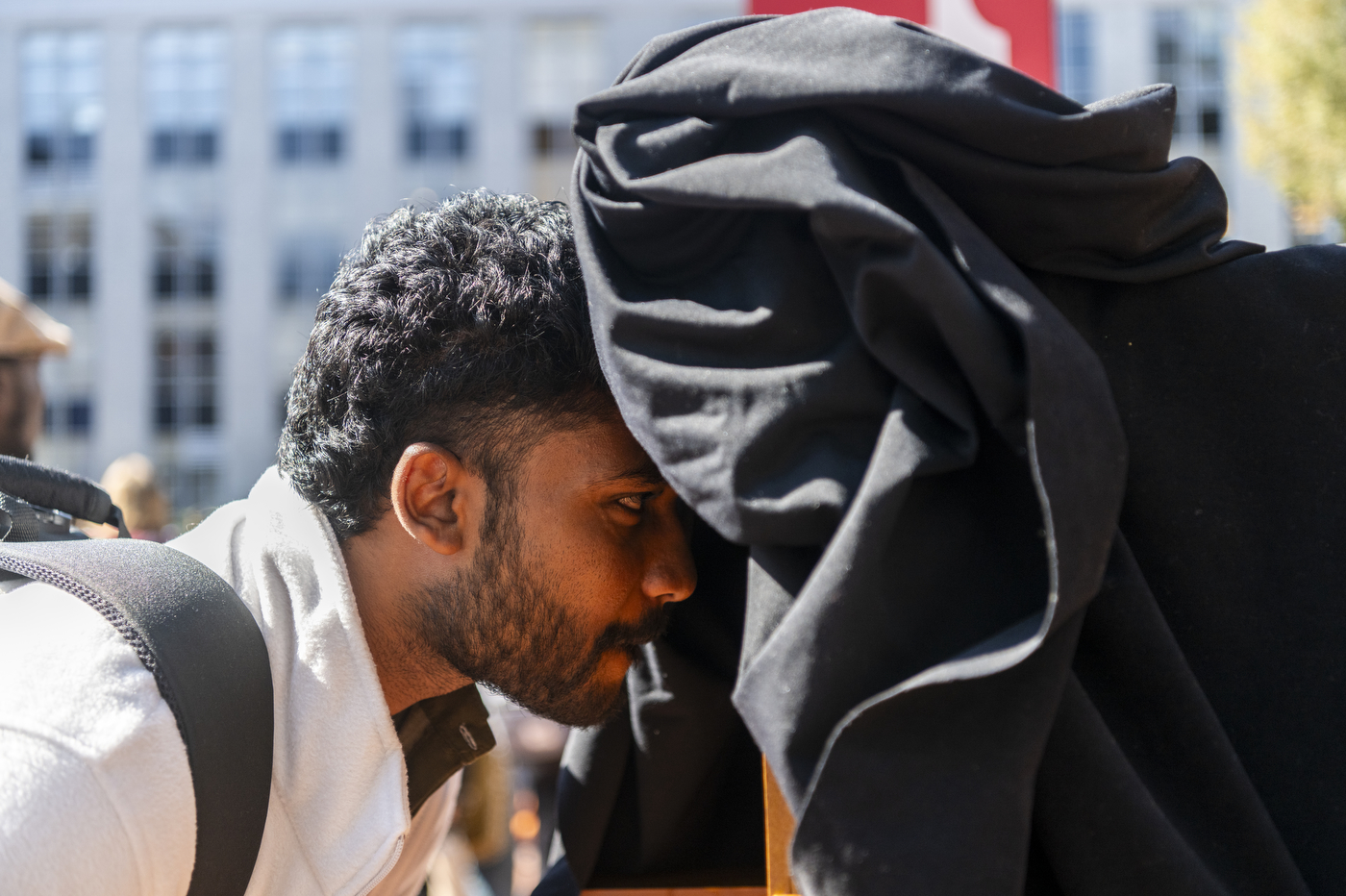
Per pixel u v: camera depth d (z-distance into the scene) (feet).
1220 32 68.85
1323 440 2.47
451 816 4.30
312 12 71.67
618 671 3.10
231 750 2.62
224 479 70.44
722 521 2.21
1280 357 2.48
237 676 2.72
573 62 70.85
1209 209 2.54
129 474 14.99
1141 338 2.49
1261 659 2.46
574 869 3.61
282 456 3.21
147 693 2.49
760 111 2.36
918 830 2.02
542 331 2.88
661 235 2.46
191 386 71.05
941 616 2.15
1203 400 2.49
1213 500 2.47
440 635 3.02
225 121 71.87
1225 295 2.51
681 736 3.53
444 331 2.89
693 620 3.44
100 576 2.62
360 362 2.97
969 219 2.33
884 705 2.03
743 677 2.20
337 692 2.92
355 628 2.97
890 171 2.39
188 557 2.90
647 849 3.73
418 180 71.15
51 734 2.35
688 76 2.47
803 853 2.05
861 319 2.13
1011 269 2.21
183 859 2.53
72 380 71.31
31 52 72.64
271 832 2.86
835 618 2.05
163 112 72.23
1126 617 2.30
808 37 2.45
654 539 3.05
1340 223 42.60
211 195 71.87
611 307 2.43
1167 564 2.47
